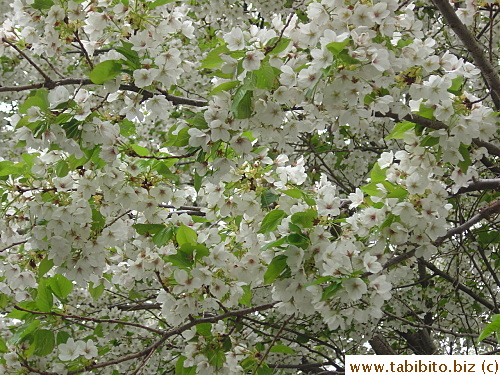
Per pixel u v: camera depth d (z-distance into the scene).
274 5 6.43
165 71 3.32
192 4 7.38
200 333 3.88
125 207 3.61
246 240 3.74
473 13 4.04
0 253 4.05
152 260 3.69
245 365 4.00
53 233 3.53
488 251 6.84
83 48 3.57
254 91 3.04
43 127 3.16
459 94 3.38
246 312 3.83
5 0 5.65
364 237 3.65
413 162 3.51
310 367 6.42
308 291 3.29
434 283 7.00
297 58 3.18
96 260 3.65
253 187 3.69
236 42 2.96
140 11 3.37
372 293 3.14
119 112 3.71
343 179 7.65
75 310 5.69
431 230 3.48
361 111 3.11
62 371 3.57
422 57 3.20
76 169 3.62
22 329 3.70
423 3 6.89
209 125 3.10
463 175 3.74
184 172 6.63
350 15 2.98
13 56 6.02
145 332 6.24
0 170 3.52
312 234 3.34
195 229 3.83
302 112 3.54
